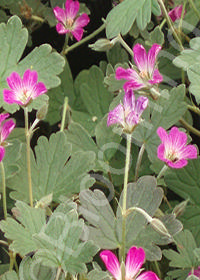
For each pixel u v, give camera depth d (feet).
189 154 1.61
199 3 2.11
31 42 2.27
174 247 2.01
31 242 1.57
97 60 2.31
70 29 2.09
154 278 1.48
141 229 1.64
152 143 1.84
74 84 2.21
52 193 1.74
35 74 1.63
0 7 2.30
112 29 1.83
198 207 1.83
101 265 1.89
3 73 1.87
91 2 2.26
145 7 1.81
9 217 1.66
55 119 2.20
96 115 2.10
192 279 1.55
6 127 1.62
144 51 1.67
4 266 1.84
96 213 1.64
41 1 2.30
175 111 1.83
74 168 1.77
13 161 1.78
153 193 1.65
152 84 1.69
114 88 1.98
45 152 1.78
